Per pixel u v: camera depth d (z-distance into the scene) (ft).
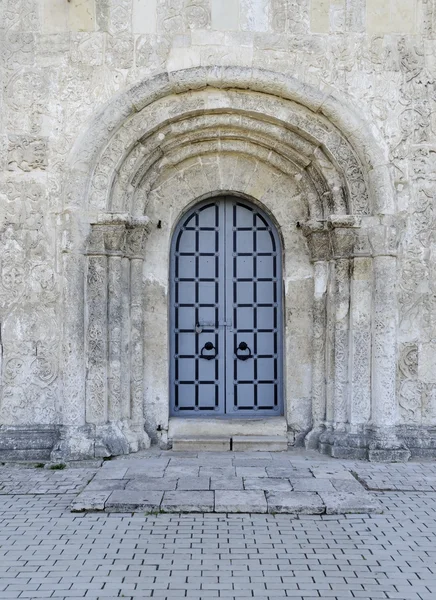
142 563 16.74
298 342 28.66
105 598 14.90
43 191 26.89
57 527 19.22
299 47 27.17
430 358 27.25
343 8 27.40
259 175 28.76
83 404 26.27
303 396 28.60
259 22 27.20
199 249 29.30
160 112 26.76
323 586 15.51
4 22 27.04
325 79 27.22
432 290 27.25
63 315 26.61
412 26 27.50
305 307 28.71
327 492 21.70
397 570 16.39
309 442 27.89
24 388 26.73
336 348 27.25
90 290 26.45
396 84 27.35
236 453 27.25
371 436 26.45
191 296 29.40
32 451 26.27
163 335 28.50
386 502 21.52
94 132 26.27
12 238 26.86
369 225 26.76
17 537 18.45
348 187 26.96
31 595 15.02
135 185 27.50
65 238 26.27
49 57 26.96
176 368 29.35
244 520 19.81
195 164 28.66
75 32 27.04
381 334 26.55
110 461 25.64
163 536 18.52
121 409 27.25
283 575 16.08
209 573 16.16
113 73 26.96
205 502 20.63
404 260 27.25
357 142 26.61
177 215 28.68
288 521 19.75
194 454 27.02
